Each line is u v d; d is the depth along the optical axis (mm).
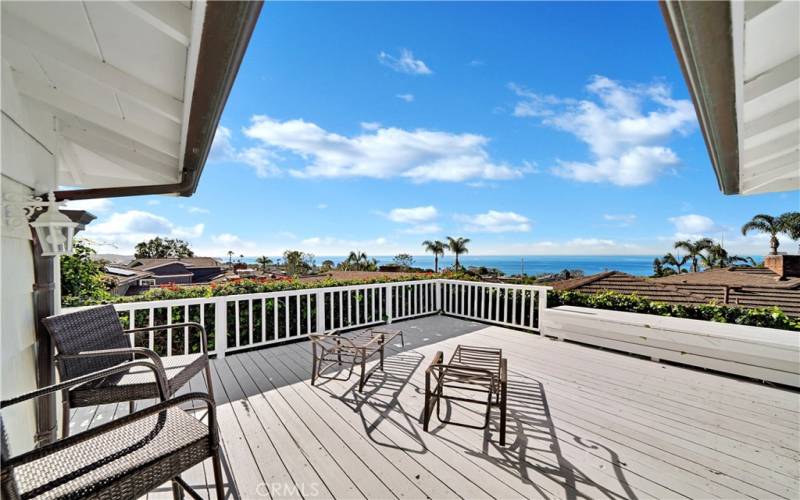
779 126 1669
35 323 1871
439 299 6777
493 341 4746
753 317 4004
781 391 3061
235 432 2346
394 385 3178
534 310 5684
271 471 1942
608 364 3768
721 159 1828
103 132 2150
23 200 1675
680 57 982
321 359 3365
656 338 3881
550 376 3410
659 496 1763
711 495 1772
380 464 2008
